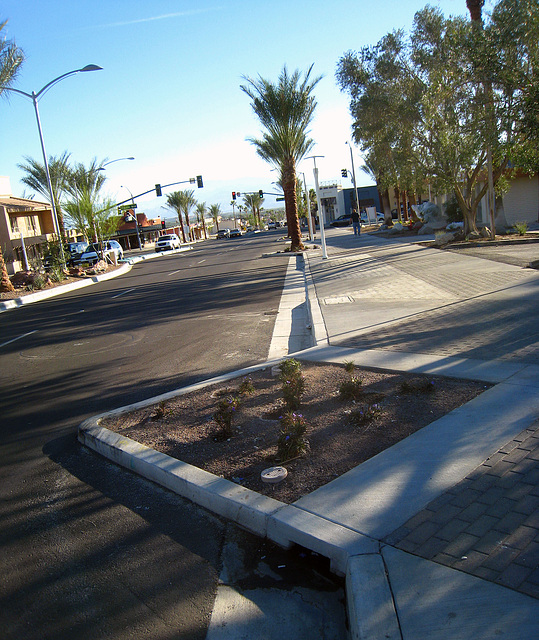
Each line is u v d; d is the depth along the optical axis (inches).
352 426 202.2
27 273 1135.6
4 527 171.2
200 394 269.4
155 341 434.6
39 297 948.0
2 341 520.7
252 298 619.8
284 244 1657.2
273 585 132.2
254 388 266.2
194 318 526.6
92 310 678.5
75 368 372.8
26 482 201.8
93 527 165.8
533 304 365.1
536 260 538.0
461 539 126.6
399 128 898.1
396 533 132.6
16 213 1697.8
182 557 146.4
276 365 304.5
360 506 146.9
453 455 167.2
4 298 916.6
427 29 878.4
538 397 201.3
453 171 829.2
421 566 119.5
